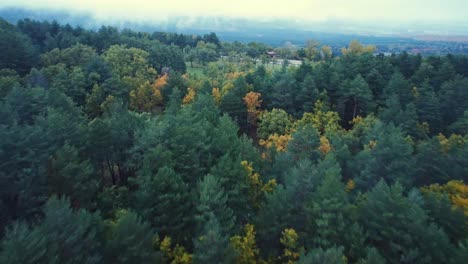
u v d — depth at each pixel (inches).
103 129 1448.1
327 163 1389.0
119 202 1212.5
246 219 1194.0
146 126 1718.8
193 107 2362.2
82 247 777.6
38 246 663.8
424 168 1542.8
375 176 1446.9
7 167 1122.0
